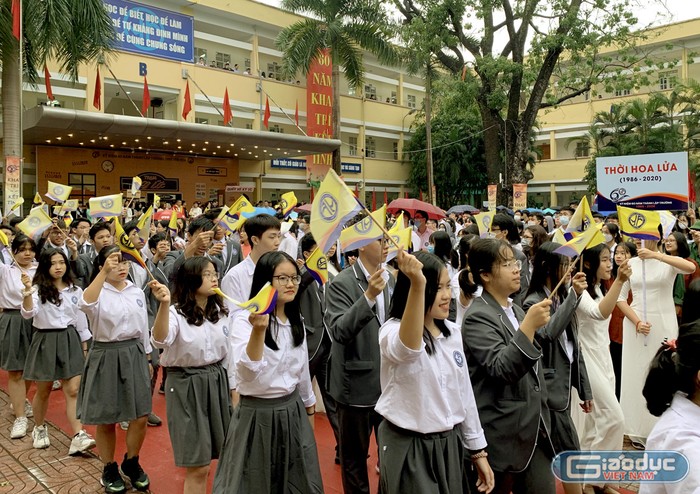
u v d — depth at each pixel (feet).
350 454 11.70
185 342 11.34
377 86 107.14
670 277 15.75
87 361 13.04
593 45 59.93
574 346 11.35
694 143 80.12
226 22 81.00
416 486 8.07
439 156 97.19
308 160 88.84
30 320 16.98
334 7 69.05
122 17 68.18
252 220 13.92
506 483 9.24
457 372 8.54
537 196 111.45
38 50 41.11
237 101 80.48
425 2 63.72
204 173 80.43
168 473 14.16
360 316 9.96
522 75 65.72
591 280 13.17
